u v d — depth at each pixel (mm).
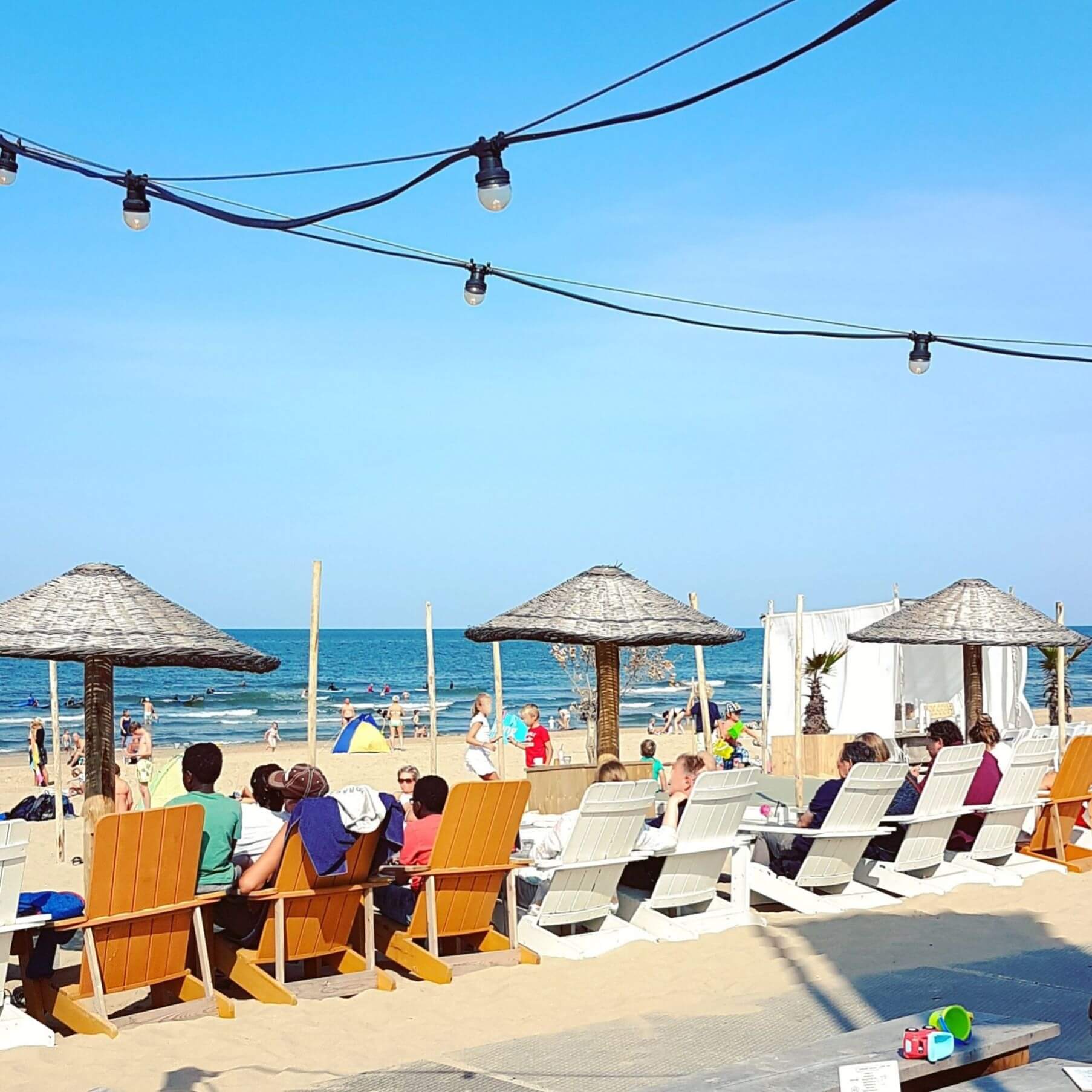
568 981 6906
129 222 6922
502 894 7816
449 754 34156
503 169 6105
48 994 6281
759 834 9406
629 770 10672
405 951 7090
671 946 7699
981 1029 4328
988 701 18297
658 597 10336
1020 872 10047
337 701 60188
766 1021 6078
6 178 6438
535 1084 5199
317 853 6363
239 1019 6180
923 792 9375
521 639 10234
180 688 67625
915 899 9039
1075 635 12352
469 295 8312
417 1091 5113
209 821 6660
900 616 12734
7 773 29500
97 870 5840
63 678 74250
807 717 19000
